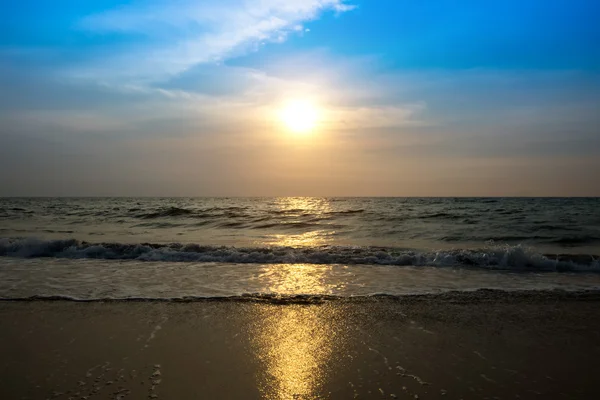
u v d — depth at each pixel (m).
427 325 5.26
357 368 3.98
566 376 3.80
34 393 3.41
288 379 3.74
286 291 7.08
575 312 5.81
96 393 3.41
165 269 9.11
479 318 5.54
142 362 4.07
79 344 4.53
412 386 3.60
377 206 43.69
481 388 3.56
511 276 8.49
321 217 25.45
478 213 28.06
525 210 32.38
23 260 10.29
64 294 6.73
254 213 29.12
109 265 9.60
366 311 5.85
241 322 5.35
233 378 3.75
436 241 14.88
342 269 9.23
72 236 16.16
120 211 34.03
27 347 4.44
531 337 4.83
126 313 5.69
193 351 4.37
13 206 47.72
